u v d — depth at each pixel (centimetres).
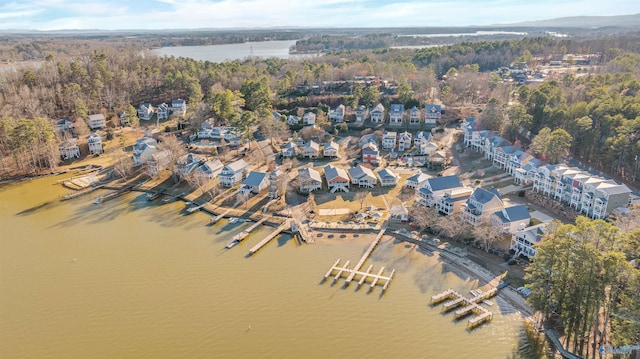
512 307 6519
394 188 10744
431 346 5859
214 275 7544
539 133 11594
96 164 12925
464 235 8338
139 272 7675
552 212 9156
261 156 13038
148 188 11394
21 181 11950
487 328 6141
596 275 5481
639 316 4947
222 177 11169
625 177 10131
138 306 6769
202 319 6450
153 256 8194
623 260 5262
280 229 9075
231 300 6862
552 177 9606
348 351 5809
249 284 7269
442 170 11831
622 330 5138
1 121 12512
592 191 8575
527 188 10312
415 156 12888
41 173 12338
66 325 6406
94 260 8094
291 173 11881
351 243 8500
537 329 6072
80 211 10219
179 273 7625
